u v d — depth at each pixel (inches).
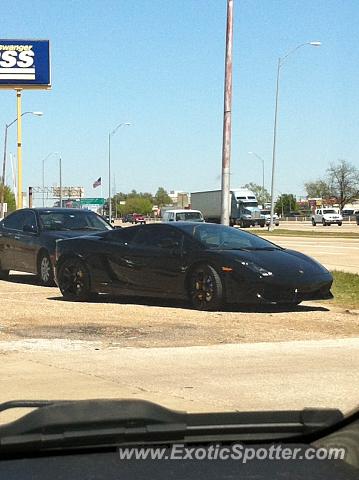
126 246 467.2
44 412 117.6
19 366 290.0
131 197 6284.5
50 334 363.3
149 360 303.4
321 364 297.1
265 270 414.6
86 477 100.9
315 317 422.0
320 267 439.8
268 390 252.4
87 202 3570.4
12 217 639.1
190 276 440.5
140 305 465.4
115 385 258.2
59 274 498.0
